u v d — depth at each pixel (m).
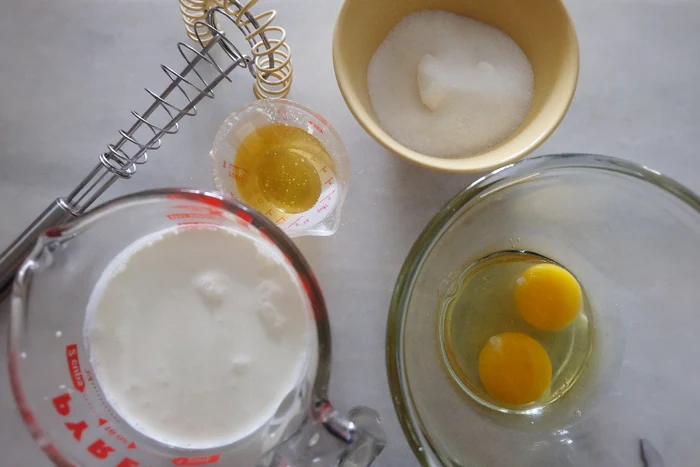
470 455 0.24
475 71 0.27
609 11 0.30
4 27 0.30
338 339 0.28
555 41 0.25
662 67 0.29
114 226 0.24
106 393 0.23
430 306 0.25
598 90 0.29
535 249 0.27
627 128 0.29
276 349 0.24
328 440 0.21
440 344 0.26
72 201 0.28
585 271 0.27
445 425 0.24
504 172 0.22
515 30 0.27
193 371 0.24
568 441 0.26
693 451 0.25
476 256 0.27
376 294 0.28
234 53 0.28
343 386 0.27
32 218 0.29
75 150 0.29
